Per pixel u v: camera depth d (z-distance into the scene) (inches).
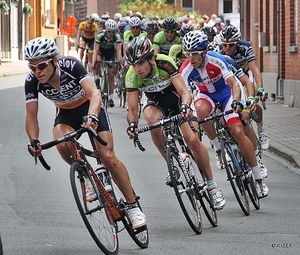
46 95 426.3
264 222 495.5
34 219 485.1
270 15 1419.8
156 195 570.3
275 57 1375.5
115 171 426.3
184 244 433.4
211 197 488.4
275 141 854.5
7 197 550.3
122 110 1179.3
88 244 427.5
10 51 2500.0
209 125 592.7
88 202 392.8
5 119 1008.9
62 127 431.5
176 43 927.0
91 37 1524.4
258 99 594.9
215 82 550.9
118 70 1277.1
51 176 631.2
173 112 508.7
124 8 2536.9
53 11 3120.1
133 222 422.3
